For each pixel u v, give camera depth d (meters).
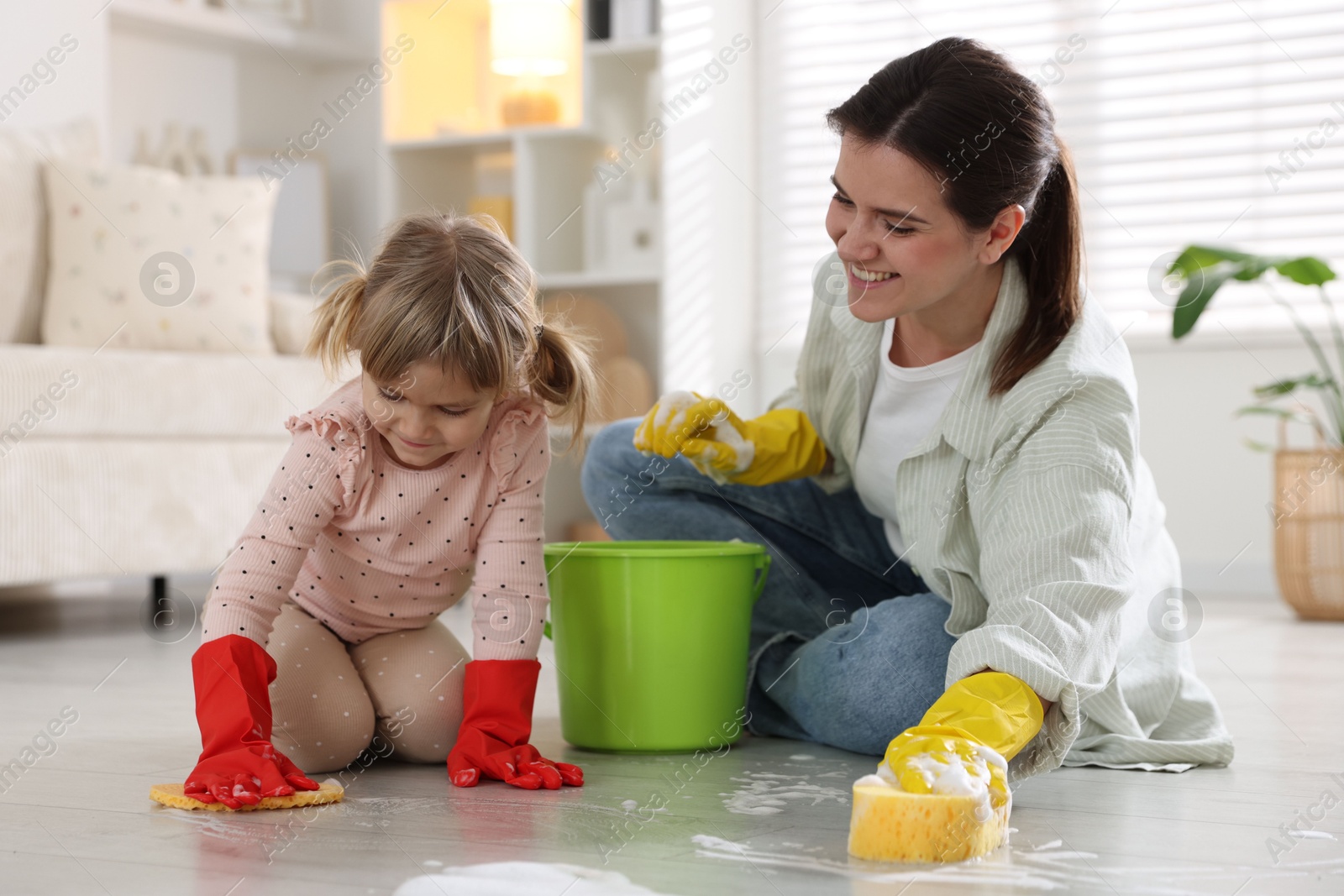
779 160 3.75
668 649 1.26
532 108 3.44
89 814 0.99
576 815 0.98
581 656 1.28
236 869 0.83
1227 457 3.17
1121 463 1.07
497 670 1.16
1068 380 1.10
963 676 0.97
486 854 0.87
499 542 1.18
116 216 2.73
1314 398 3.12
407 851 0.87
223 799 0.99
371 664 1.23
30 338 2.74
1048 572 1.02
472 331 1.04
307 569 1.21
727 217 3.62
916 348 1.25
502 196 3.51
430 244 1.07
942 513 1.20
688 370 3.42
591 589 1.27
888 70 1.08
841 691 1.24
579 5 3.41
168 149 3.44
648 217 3.35
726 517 1.46
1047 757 0.99
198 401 2.45
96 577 2.31
